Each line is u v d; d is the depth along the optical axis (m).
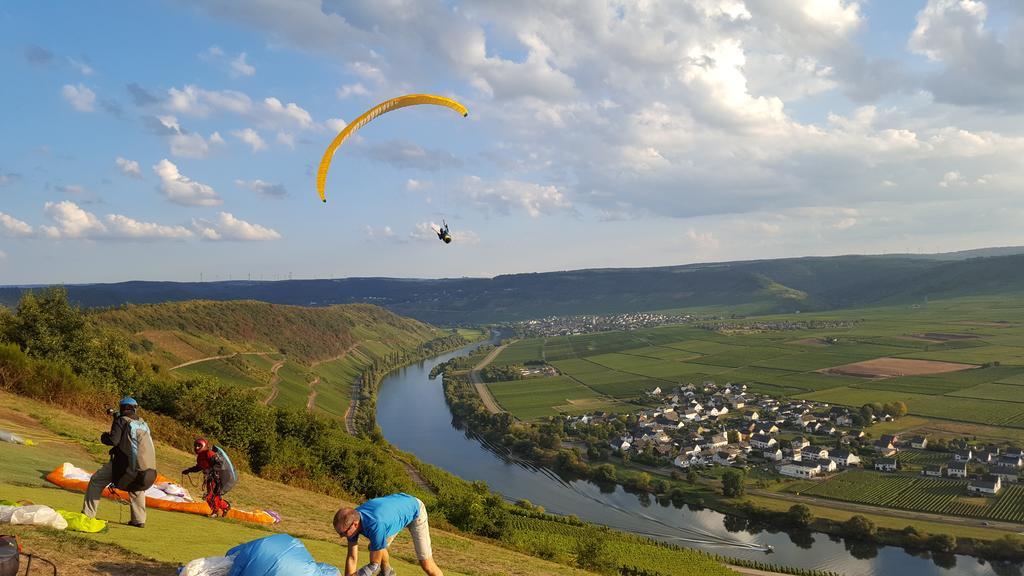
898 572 84.56
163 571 8.72
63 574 7.68
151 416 38.09
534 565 27.03
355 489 48.03
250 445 40.31
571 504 115.69
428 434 171.25
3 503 10.38
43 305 43.00
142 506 11.57
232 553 7.85
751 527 103.56
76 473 14.66
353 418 183.50
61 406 32.06
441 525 36.72
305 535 16.41
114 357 47.34
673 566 66.38
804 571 81.38
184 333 198.25
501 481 130.38
